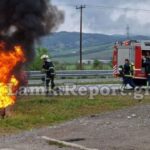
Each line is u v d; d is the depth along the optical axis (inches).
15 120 654.5
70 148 468.4
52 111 748.6
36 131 582.2
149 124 578.9
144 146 453.1
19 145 491.5
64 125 615.2
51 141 501.7
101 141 487.5
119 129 554.9
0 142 517.0
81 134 535.5
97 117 667.4
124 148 447.5
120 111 710.5
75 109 773.9
